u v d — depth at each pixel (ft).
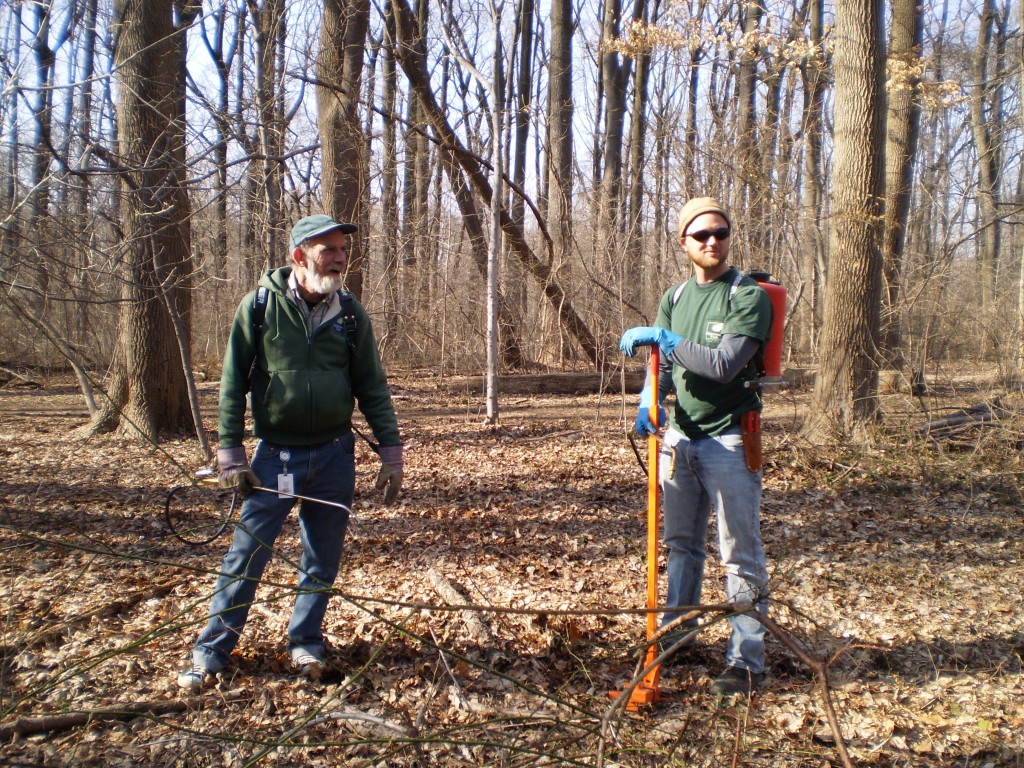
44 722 10.12
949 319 35.29
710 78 41.73
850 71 27.99
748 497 11.36
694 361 10.85
